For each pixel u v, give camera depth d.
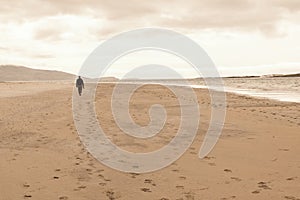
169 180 6.32
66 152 8.20
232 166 7.22
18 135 10.01
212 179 6.38
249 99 23.22
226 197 5.48
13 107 16.41
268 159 7.72
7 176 6.37
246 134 10.55
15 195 5.45
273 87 46.31
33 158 7.62
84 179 6.29
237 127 11.76
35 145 8.85
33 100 20.08
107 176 6.49
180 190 5.80
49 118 13.05
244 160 7.66
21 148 8.52
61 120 12.62
